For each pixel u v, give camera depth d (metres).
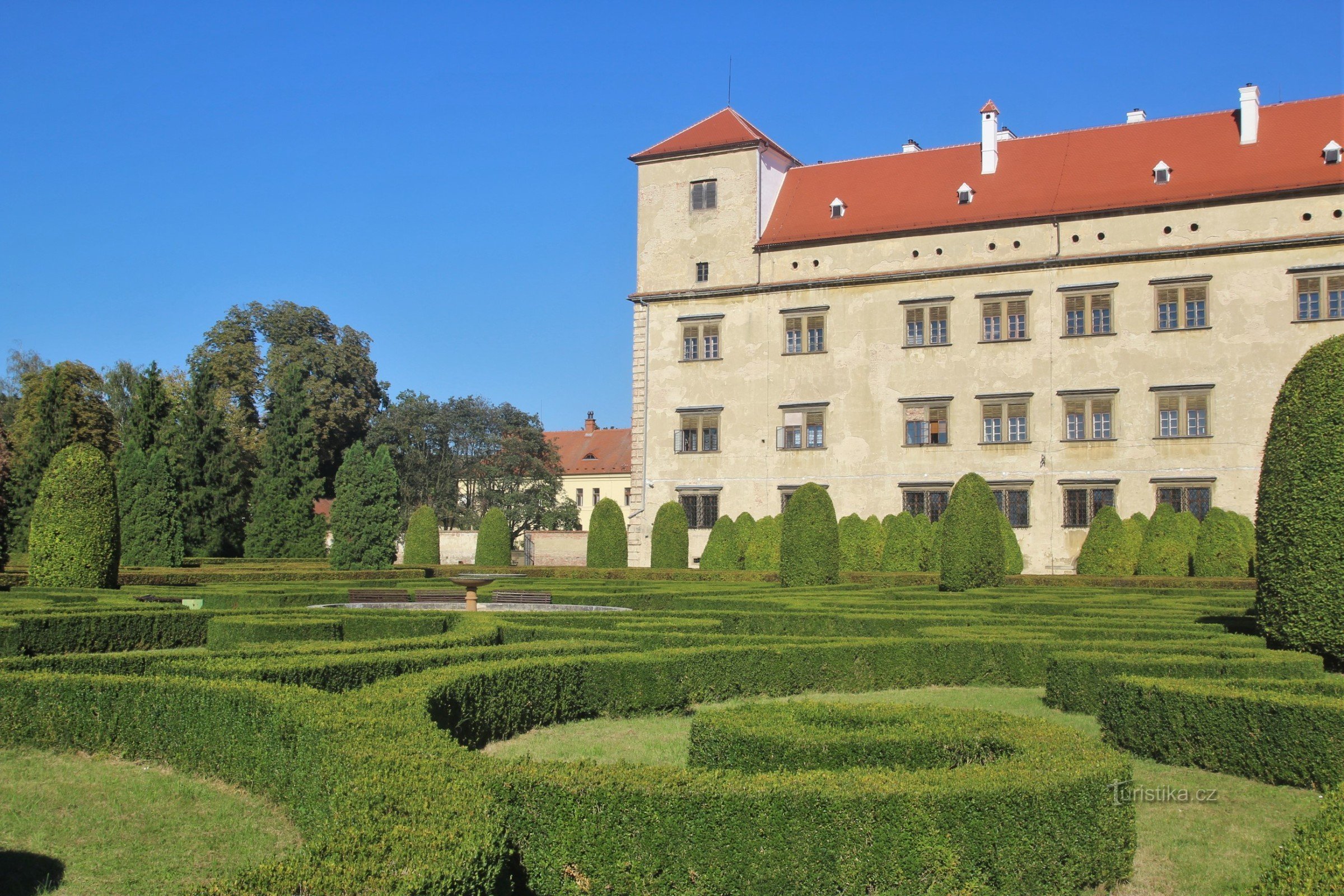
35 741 13.34
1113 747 12.88
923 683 18.67
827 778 8.42
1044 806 8.30
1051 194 51.69
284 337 82.38
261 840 9.80
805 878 8.02
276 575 43.31
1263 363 47.12
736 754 10.45
